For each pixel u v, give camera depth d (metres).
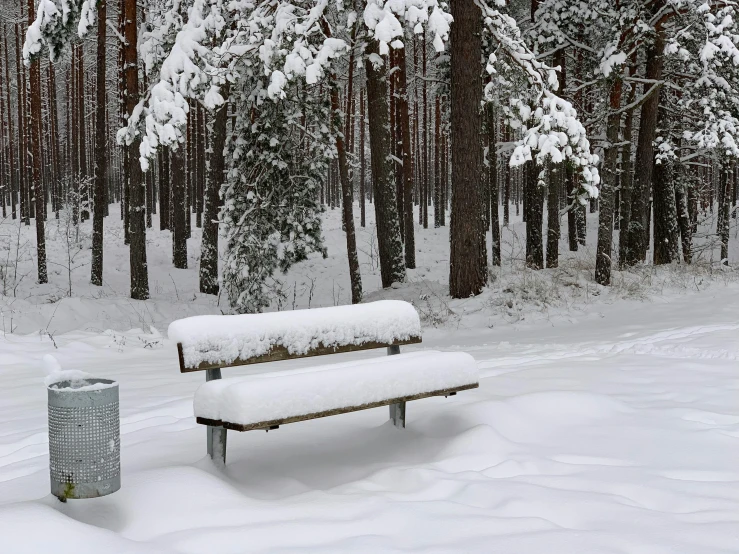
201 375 7.96
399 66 25.70
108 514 3.09
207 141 35.78
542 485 3.58
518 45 13.93
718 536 2.84
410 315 4.92
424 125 39.88
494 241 24.66
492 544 2.77
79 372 3.22
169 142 12.29
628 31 17.27
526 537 2.83
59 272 24.83
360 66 17.05
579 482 3.63
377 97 17.91
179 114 12.18
